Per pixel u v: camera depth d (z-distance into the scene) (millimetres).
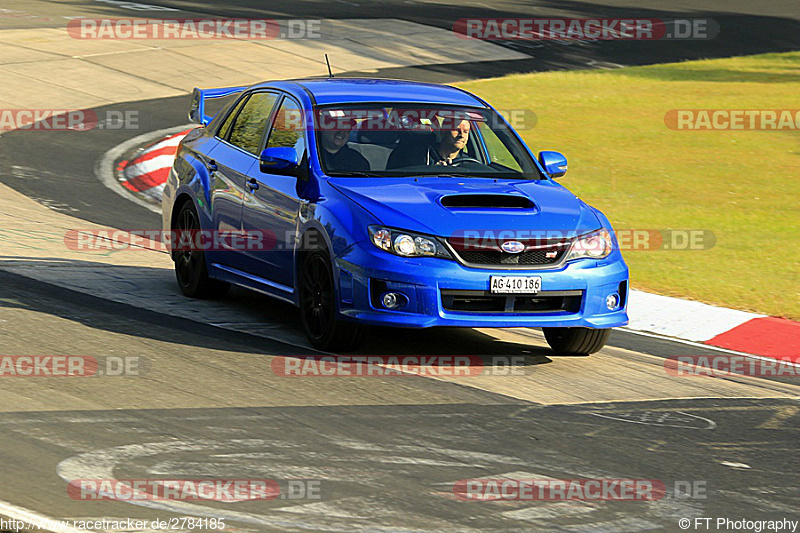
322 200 26281
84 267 33688
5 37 84188
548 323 25156
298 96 29078
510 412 22422
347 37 97875
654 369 27391
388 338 28125
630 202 50969
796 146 65375
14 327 25859
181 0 113250
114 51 82750
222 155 30516
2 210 41812
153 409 20797
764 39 116188
